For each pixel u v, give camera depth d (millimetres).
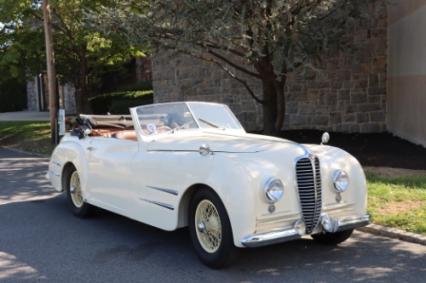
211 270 5496
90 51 19609
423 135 12617
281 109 12586
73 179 8117
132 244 6531
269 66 12039
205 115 7242
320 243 6340
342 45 11984
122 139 7141
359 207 5848
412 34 13195
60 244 6594
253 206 5059
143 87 25844
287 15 10305
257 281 5164
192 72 18578
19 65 19359
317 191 5500
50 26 17016
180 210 5773
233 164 5227
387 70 15719
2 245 6586
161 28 11234
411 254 5898
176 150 5992
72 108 31125
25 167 13469
